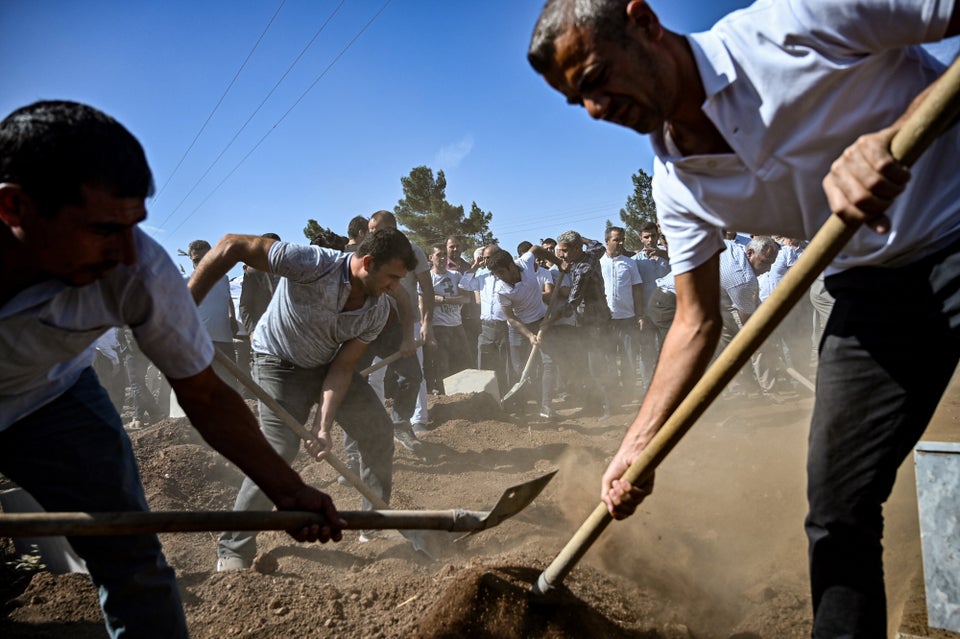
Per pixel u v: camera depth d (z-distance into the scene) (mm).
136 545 2051
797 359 8539
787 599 2936
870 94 1744
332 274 3455
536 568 2895
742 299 7270
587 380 8023
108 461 2066
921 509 2428
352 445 5109
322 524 2188
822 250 1605
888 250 1807
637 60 1781
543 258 9656
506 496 2525
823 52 1692
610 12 1750
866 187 1472
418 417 6555
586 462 5582
